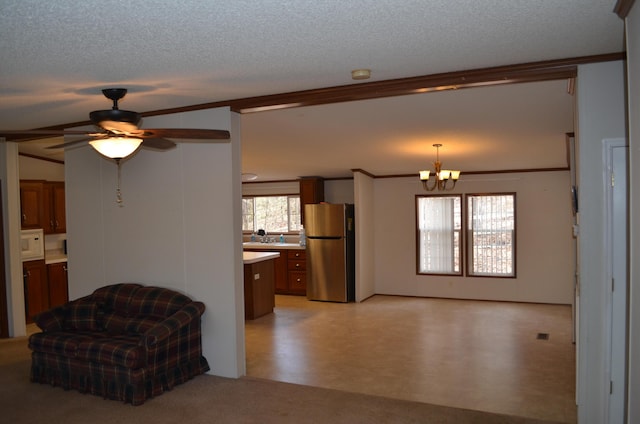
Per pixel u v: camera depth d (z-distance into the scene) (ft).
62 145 10.87
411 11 6.83
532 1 6.59
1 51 8.00
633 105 6.25
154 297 13.03
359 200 26.55
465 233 27.30
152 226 13.91
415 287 28.43
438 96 11.71
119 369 11.21
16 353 15.39
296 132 15.99
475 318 22.26
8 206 17.21
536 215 25.85
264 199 32.68
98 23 6.90
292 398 11.57
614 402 9.18
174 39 7.67
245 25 7.16
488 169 26.09
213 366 13.15
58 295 21.85
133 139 9.93
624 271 9.11
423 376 14.19
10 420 10.37
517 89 11.10
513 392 12.84
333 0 6.36
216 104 12.73
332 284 26.68
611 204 9.17
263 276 23.25
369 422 10.28
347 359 15.92
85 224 14.98
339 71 9.95
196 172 13.21
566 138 16.88
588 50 8.87
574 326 17.51
